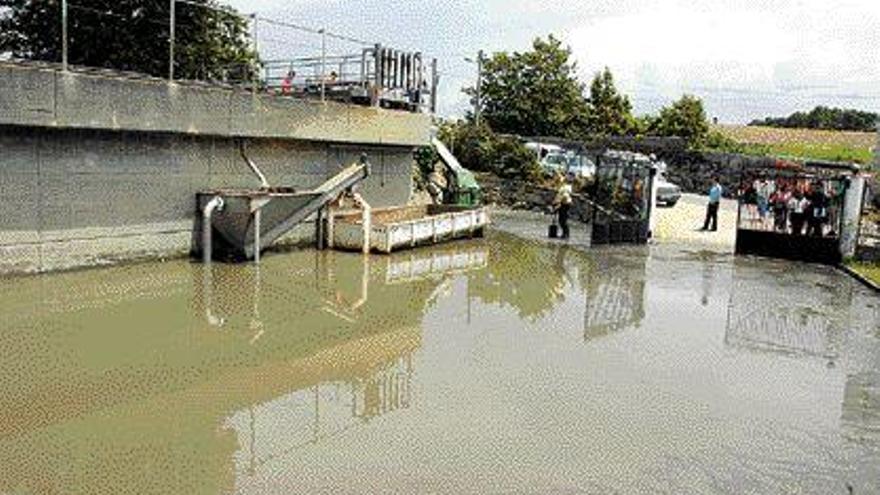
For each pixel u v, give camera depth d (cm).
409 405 853
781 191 2152
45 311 1139
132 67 2172
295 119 1834
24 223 1318
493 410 851
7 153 1277
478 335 1173
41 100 1288
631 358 1088
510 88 4912
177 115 1536
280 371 948
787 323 1351
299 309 1266
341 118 1992
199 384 883
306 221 1898
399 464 701
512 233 2484
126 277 1405
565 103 4941
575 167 3459
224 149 1692
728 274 1848
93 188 1423
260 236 1711
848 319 1402
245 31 2353
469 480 676
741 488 687
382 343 1098
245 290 1379
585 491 668
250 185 1775
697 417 861
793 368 1073
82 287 1301
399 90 2272
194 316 1173
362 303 1347
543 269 1811
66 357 945
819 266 2042
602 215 2230
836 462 751
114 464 669
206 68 2345
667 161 4456
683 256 2122
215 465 679
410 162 2406
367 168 1905
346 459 706
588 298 1502
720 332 1267
